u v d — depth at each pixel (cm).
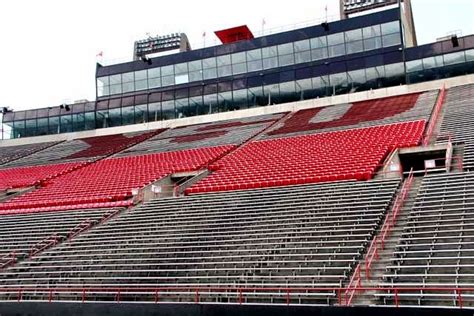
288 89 4288
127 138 4462
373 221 1620
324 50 4231
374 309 1156
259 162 2759
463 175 1814
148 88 4847
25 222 2436
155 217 2127
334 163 2417
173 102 4703
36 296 1662
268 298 1374
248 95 4422
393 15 4047
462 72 3772
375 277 1341
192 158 3203
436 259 1334
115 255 1816
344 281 1361
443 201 1633
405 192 1805
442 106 3206
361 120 3309
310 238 1608
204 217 1995
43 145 4825
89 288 1562
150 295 1511
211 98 4556
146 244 1855
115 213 2331
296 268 1456
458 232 1423
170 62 4797
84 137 4894
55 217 2431
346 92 4084
